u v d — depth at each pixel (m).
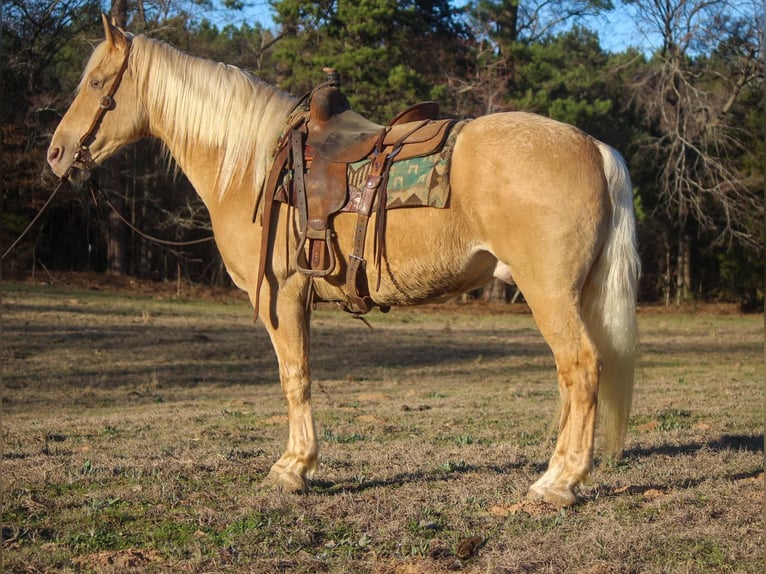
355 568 3.85
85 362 14.48
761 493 4.87
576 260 4.43
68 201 28.55
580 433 4.53
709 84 35.25
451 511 4.64
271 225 5.01
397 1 28.86
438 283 4.76
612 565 3.79
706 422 7.83
